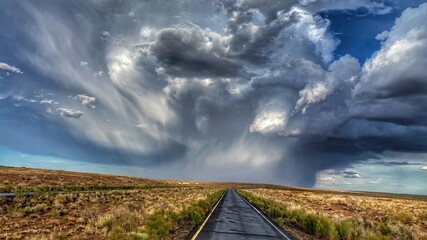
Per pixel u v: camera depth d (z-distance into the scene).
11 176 53.09
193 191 71.00
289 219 27.95
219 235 17.27
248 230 19.98
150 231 14.73
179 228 19.45
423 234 21.06
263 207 39.62
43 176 61.94
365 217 31.77
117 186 65.94
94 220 19.67
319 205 48.28
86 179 73.62
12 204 24.50
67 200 30.06
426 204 65.44
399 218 31.27
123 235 13.13
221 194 71.44
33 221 19.00
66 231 16.31
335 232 19.16
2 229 15.98
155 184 101.31
